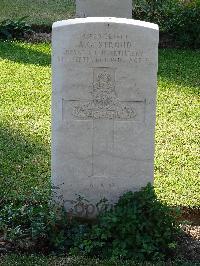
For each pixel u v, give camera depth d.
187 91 3.53
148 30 2.04
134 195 2.12
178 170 2.60
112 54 2.06
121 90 2.09
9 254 2.02
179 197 2.38
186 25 4.37
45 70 3.77
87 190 2.16
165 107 3.28
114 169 2.15
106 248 2.04
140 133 2.12
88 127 2.12
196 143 2.87
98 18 2.06
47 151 2.72
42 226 2.07
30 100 3.31
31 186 2.41
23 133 2.89
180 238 2.12
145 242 2.02
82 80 2.08
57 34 2.04
